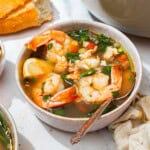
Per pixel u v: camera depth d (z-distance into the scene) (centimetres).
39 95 55
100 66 57
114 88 55
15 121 58
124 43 59
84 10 70
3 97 60
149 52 64
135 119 56
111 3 58
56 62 58
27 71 57
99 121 53
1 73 62
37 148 56
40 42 59
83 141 56
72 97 54
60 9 70
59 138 56
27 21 66
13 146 52
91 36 61
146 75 61
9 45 66
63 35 60
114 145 56
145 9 57
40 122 58
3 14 64
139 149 52
